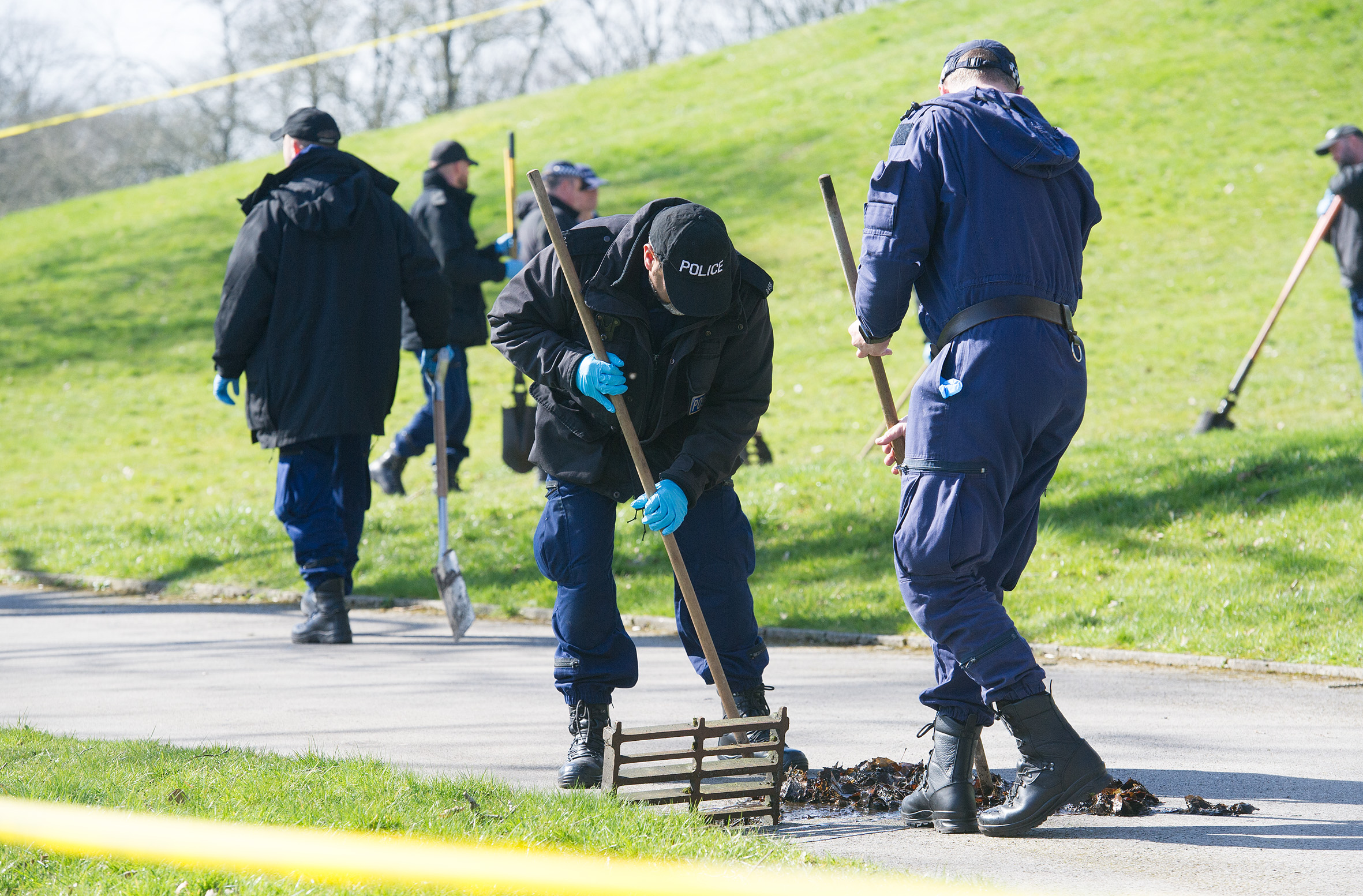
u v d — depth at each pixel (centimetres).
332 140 2467
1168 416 4972
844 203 8938
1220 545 2589
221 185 11844
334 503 2442
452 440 3947
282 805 1128
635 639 2480
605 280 1330
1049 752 1159
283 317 2341
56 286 9344
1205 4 11019
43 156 18162
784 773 1261
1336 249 3762
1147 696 1839
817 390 6047
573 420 1372
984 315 1184
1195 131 9075
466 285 3756
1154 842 1141
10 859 986
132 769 1285
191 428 6481
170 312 8725
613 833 1063
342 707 1806
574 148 10912
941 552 1180
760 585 2784
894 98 10644
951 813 1193
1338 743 1530
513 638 2481
